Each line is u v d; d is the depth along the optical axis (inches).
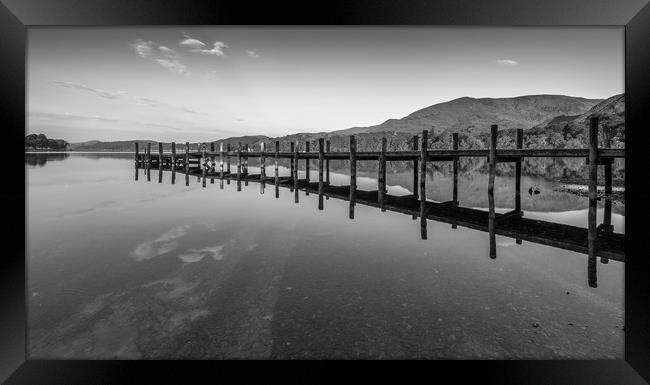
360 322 217.8
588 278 270.7
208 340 196.9
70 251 359.9
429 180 1114.7
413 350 188.5
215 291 262.4
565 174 1154.7
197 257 343.6
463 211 411.5
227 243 396.5
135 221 514.3
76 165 2069.4
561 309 233.5
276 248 378.3
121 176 1333.7
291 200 738.2
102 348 188.4
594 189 257.8
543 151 293.7
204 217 548.1
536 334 203.0
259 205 667.4
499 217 350.9
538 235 300.5
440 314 227.9
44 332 203.5
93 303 240.4
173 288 267.7
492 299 250.4
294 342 195.6
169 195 799.7
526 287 271.7
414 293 261.1
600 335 201.5
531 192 797.9
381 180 474.9
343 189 614.9
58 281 279.0
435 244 401.4
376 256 352.2
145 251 362.6
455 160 453.7
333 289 267.9
